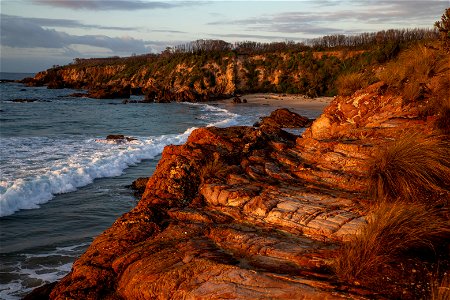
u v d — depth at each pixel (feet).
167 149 26.08
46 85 430.61
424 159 19.06
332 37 334.24
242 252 15.71
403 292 12.20
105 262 17.43
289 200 19.42
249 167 23.67
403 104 27.35
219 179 22.35
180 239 17.30
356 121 28.60
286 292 12.59
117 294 15.92
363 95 29.96
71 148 76.64
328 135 28.81
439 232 14.56
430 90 27.22
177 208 20.44
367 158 23.06
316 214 17.78
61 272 30.22
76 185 53.06
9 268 30.78
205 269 14.47
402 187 18.48
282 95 251.39
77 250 34.42
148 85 320.50
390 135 25.14
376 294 12.16
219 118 145.18
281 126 94.99
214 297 13.01
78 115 155.22
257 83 283.18
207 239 17.19
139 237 18.57
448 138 21.31
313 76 262.67
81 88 368.07
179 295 13.73
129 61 412.77
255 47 387.96
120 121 136.36
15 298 26.32
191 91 260.83
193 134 28.96
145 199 21.74
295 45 365.61
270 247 15.56
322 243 15.80
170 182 22.41
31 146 78.43
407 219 14.85
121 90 269.85
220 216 19.17
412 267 13.20
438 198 17.76
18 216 42.14
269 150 26.61
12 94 277.03
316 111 156.15
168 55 390.21
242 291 12.94
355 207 18.19
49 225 40.04
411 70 29.58
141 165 66.69
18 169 56.70
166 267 15.23
